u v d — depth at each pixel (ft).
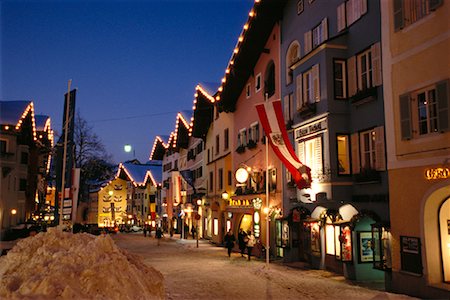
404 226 45.70
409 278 44.37
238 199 102.68
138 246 118.52
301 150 67.67
